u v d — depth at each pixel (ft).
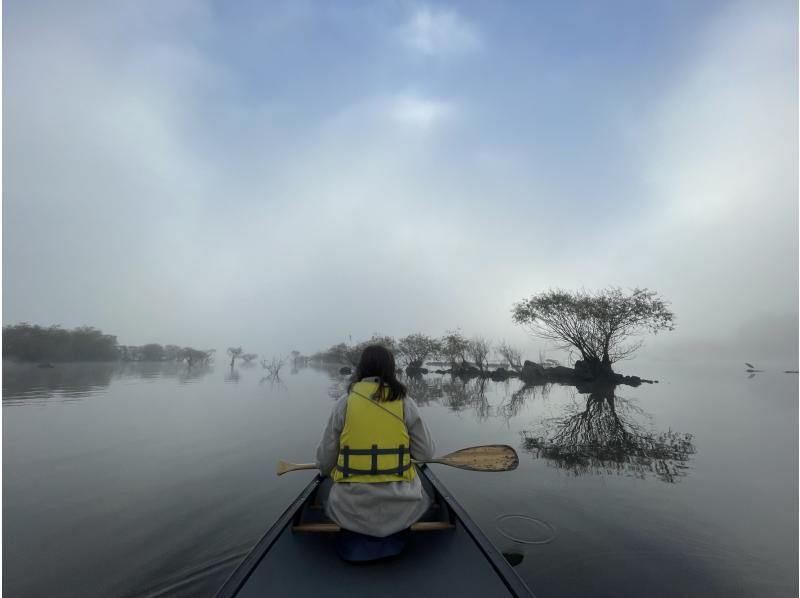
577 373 81.76
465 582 6.40
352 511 6.92
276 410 38.75
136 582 9.69
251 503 14.82
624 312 73.97
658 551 11.12
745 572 10.07
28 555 10.96
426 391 59.36
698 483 17.17
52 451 22.62
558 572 10.02
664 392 57.98
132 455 21.75
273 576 6.52
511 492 15.89
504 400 47.78
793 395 53.67
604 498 15.23
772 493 15.90
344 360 175.32
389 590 6.21
